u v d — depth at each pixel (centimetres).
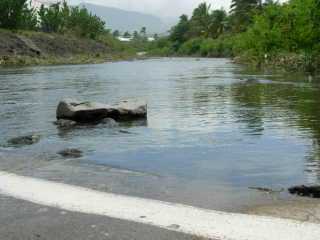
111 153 978
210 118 1377
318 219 580
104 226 562
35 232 552
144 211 611
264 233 536
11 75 3650
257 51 5188
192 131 1191
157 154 966
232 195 690
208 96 1952
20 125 1328
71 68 4959
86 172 827
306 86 2242
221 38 11556
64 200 656
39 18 9412
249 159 911
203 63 6328
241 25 10488
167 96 1989
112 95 2066
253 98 1831
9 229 561
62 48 8269
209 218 584
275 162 884
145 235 535
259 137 1102
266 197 679
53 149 1024
